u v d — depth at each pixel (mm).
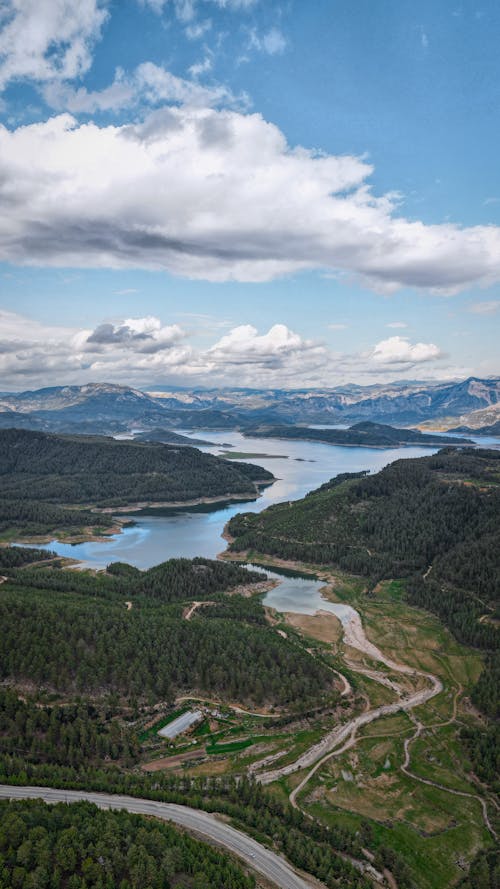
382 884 132125
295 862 132125
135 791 153125
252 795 155500
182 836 133125
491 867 135875
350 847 141875
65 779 158375
